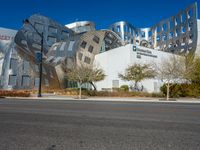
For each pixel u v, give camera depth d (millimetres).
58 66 44906
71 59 46219
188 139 5242
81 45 48375
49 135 5602
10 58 44312
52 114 9828
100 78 41844
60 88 45344
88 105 15562
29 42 48312
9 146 4582
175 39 84812
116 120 8156
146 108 13648
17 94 27906
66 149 4383
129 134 5754
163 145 4695
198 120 8336
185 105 17328
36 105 14797
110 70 48344
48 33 59438
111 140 5109
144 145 4684
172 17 87750
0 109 11805
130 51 45281
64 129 6387
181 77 32312
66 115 9523
